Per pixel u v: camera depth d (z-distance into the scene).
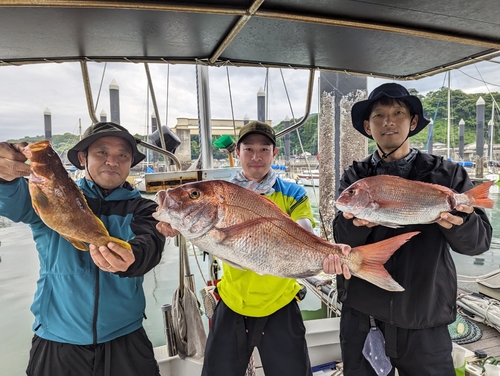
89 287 1.69
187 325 2.54
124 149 1.83
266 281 2.01
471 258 7.45
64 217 1.33
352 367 1.95
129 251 1.38
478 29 2.06
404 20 1.92
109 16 1.65
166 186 2.52
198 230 1.49
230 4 1.63
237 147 2.29
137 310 1.85
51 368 1.66
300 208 2.09
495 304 3.73
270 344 2.00
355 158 5.18
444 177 1.81
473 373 2.38
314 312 4.28
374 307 1.82
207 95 3.21
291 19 1.78
